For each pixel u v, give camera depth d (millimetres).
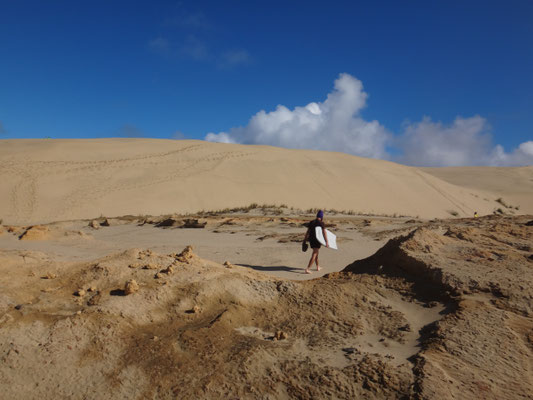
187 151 44562
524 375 3078
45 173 35000
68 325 3836
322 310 4418
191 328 4004
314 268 8641
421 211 38344
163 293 4602
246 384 3158
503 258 5168
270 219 19422
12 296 4426
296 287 4941
